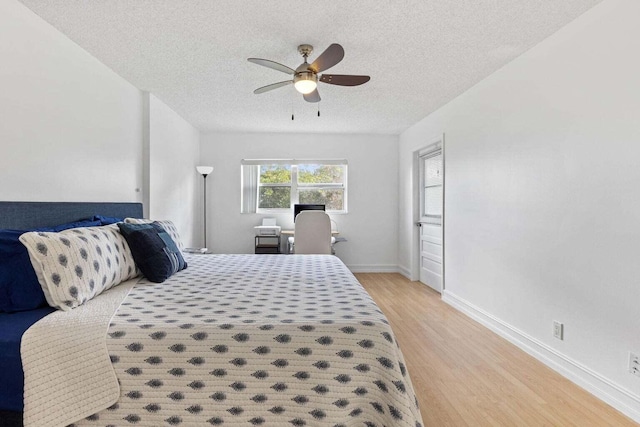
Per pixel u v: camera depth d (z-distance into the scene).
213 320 1.50
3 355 1.36
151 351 1.40
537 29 2.39
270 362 1.41
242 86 3.58
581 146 2.21
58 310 1.61
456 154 3.89
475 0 2.08
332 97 3.93
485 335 3.08
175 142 4.55
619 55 1.96
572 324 2.29
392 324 3.36
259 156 5.81
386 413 1.34
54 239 1.66
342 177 5.96
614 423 1.83
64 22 2.30
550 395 2.11
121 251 2.10
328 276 2.41
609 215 2.03
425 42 2.60
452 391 2.14
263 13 2.23
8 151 2.00
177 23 2.35
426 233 5.00
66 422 1.32
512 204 2.90
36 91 2.20
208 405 1.39
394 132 5.75
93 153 2.83
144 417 1.39
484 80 3.32
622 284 1.95
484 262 3.32
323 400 1.38
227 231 5.80
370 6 2.15
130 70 3.13
